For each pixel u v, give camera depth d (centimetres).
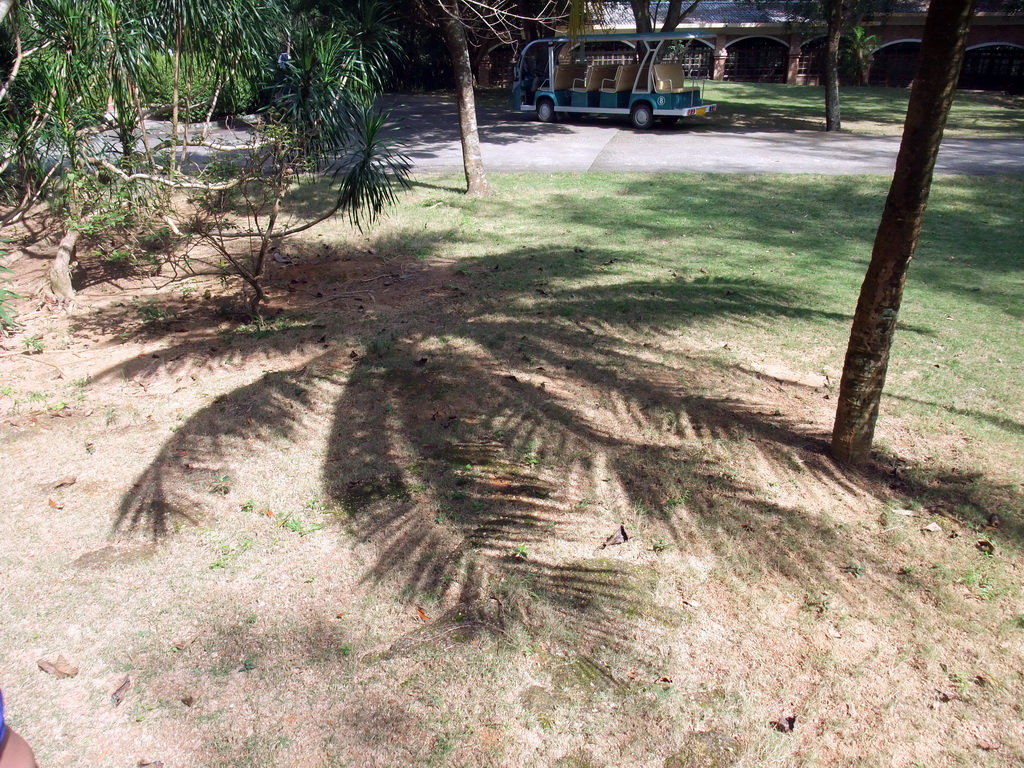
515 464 485
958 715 312
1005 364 619
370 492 458
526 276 846
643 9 2292
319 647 347
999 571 388
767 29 3625
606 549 408
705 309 734
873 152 1712
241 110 941
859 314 444
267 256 946
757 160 1609
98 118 784
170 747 299
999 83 3269
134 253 881
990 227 1070
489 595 375
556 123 2289
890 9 3175
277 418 541
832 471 473
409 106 2680
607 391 572
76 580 388
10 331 713
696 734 304
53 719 311
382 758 294
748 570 392
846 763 292
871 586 380
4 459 494
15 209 976
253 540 418
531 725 307
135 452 501
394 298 789
